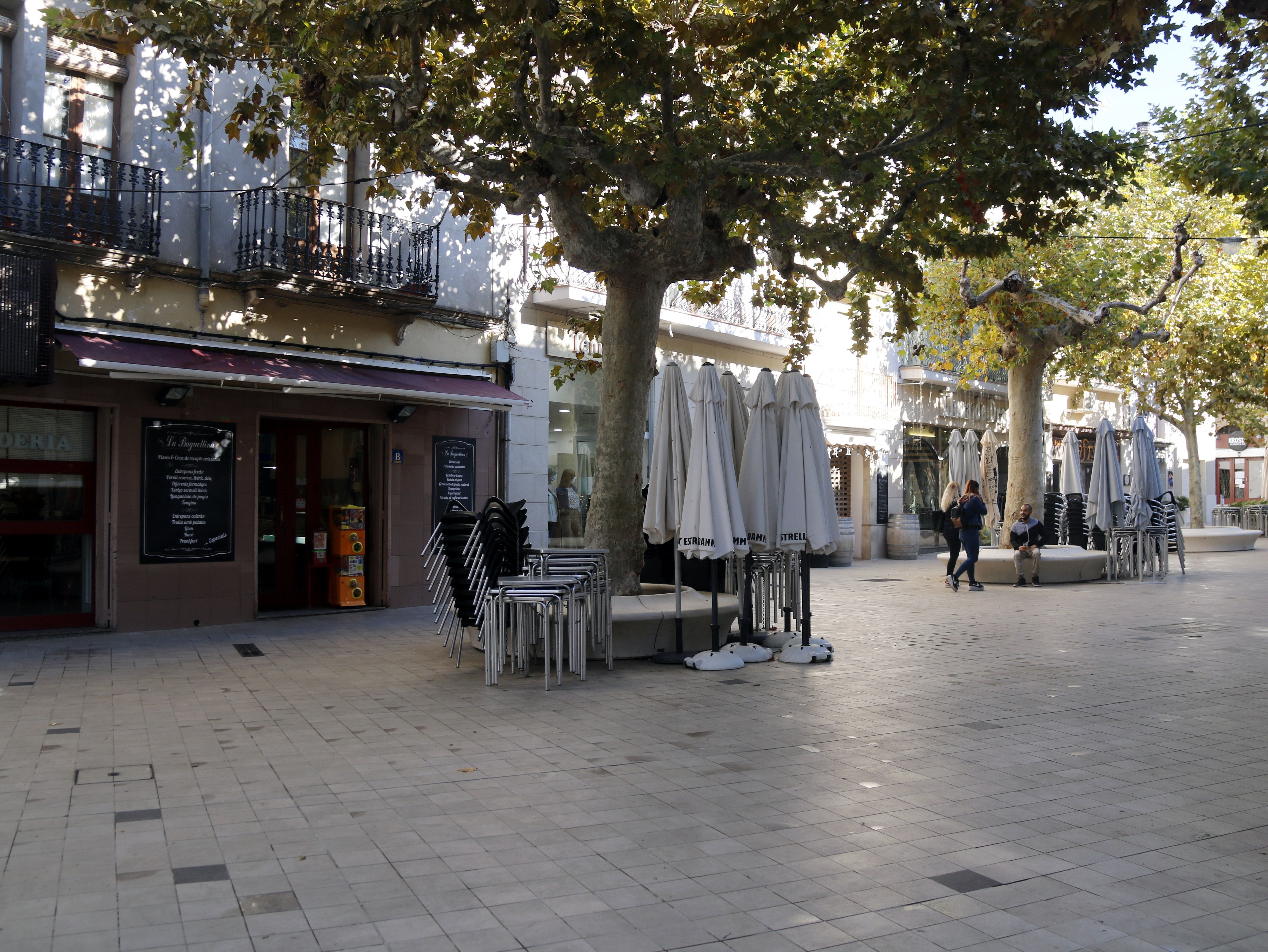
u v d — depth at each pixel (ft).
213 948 11.93
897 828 16.67
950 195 35.86
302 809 17.48
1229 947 12.30
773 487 33.53
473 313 50.98
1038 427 67.72
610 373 36.65
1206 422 143.43
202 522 41.09
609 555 36.35
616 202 41.11
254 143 34.04
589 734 23.21
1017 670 31.91
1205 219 75.56
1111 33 29.30
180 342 39.70
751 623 35.09
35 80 37.09
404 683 29.55
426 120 30.96
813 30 30.14
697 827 16.66
